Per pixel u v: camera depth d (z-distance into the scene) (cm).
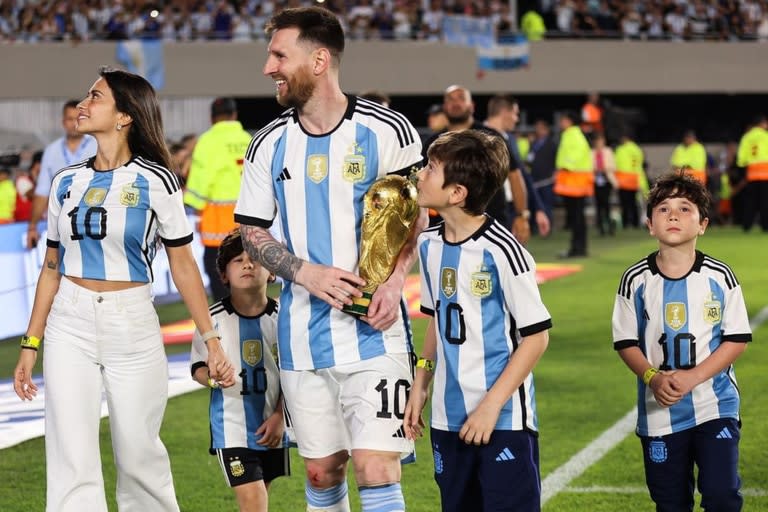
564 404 1031
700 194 577
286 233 550
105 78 573
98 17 3644
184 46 3688
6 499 750
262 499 621
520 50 3969
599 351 1302
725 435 575
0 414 1007
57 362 570
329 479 564
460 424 525
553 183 3058
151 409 583
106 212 564
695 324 584
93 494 571
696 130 4509
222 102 1311
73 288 571
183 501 748
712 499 572
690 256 588
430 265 530
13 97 3562
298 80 527
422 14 3991
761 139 3009
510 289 510
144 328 577
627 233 3103
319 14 529
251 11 3809
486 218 520
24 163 3136
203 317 592
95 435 575
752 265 2166
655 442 588
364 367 542
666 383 571
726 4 4212
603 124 3553
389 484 538
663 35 4094
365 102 545
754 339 1364
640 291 593
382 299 532
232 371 591
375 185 531
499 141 516
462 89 1043
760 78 4125
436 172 509
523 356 508
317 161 538
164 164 589
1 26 3578
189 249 589
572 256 2389
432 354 543
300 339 548
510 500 517
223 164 1300
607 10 4134
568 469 816
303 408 554
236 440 617
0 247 1412
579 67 4016
